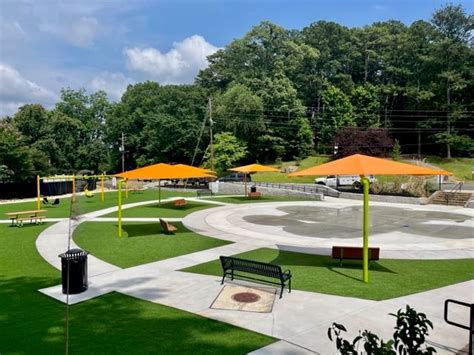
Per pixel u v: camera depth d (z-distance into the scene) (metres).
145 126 73.12
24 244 16.80
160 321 8.20
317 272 12.28
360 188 39.38
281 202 32.94
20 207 31.77
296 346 7.02
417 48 70.12
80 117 86.38
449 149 61.88
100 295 9.97
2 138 43.19
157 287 10.63
